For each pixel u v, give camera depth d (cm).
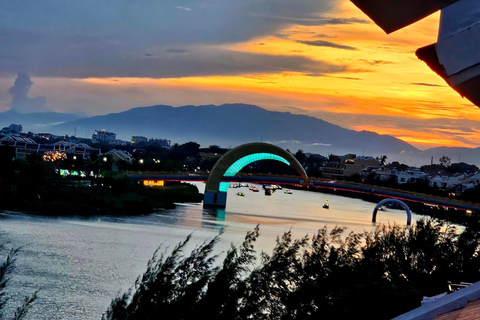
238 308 1293
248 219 9788
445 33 345
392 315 1605
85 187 9638
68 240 5791
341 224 10594
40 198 8169
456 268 2292
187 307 1171
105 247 5603
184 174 13188
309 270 1616
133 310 1164
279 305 1404
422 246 2289
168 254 5469
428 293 2066
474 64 337
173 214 9469
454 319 409
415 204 18825
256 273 1359
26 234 5869
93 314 3488
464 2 338
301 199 19500
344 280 1622
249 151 12000
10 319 3136
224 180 12331
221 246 6269
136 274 4578
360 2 353
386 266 2186
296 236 7581
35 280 3975
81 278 4225
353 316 1564
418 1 344
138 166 16450
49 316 3375
